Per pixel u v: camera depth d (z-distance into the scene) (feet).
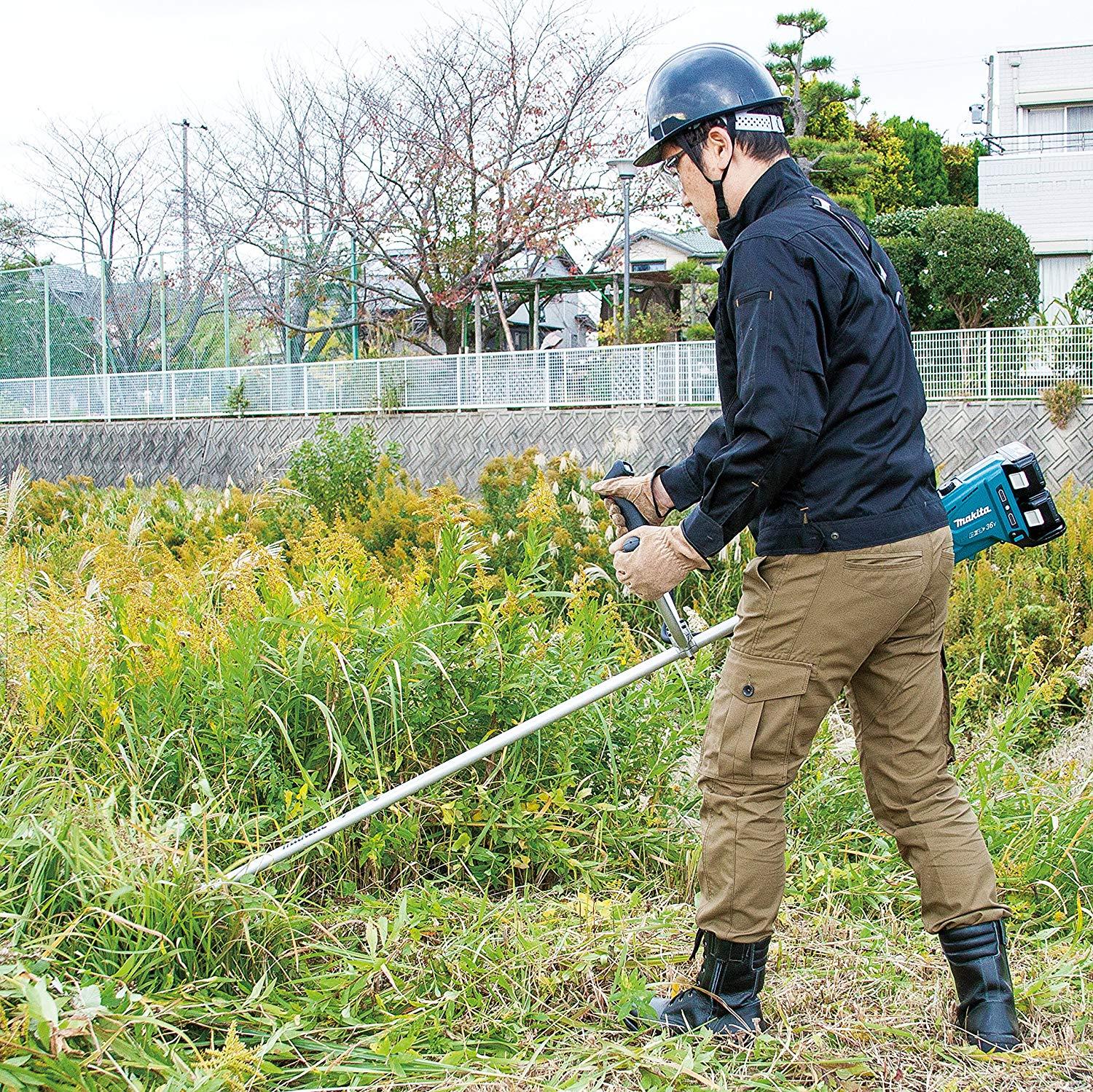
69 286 91.81
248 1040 8.03
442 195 79.61
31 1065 6.68
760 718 8.08
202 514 25.36
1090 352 48.78
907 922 10.23
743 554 19.25
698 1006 8.30
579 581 15.01
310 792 10.68
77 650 11.48
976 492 8.87
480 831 11.14
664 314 87.97
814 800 12.13
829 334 7.80
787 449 7.55
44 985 6.74
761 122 8.23
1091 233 78.38
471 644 12.25
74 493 29.94
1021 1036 8.15
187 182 96.63
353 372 70.13
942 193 135.23
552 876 11.29
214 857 9.92
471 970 8.89
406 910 9.36
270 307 85.56
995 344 50.21
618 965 9.03
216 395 76.18
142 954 8.16
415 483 29.96
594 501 21.88
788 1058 7.88
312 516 23.84
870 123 130.52
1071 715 16.44
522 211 78.38
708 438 9.13
